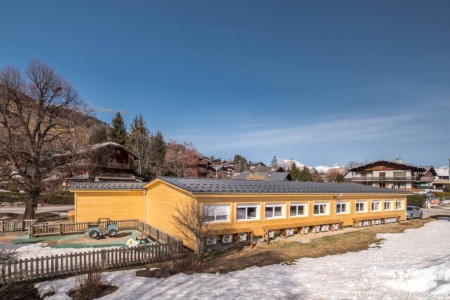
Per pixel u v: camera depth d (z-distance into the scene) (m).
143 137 83.19
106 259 14.40
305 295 10.30
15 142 28.89
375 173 75.75
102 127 78.56
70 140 32.94
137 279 12.57
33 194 29.72
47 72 30.39
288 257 16.31
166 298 10.34
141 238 20.27
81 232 22.83
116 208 25.02
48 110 31.09
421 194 57.75
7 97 28.56
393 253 17.08
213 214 18.23
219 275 13.12
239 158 181.38
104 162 56.50
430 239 22.05
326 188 26.30
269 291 10.84
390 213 31.16
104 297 10.73
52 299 10.73
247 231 19.20
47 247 18.75
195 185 19.20
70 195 46.28
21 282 12.59
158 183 22.84
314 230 23.48
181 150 79.19
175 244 16.52
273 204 21.55
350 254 17.05
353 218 26.81
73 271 13.50
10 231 23.58
